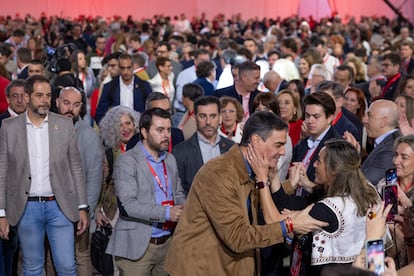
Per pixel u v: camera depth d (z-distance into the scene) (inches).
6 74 395.2
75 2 1317.7
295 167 213.9
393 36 922.7
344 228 181.9
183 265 182.7
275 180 203.2
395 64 409.1
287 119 305.6
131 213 216.5
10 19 1175.0
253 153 178.5
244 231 176.2
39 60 431.2
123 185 219.1
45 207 237.6
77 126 260.2
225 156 181.9
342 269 111.4
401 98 273.0
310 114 253.1
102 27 1003.9
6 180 237.3
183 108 463.5
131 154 222.8
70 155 241.8
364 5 1437.0
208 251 181.9
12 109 296.4
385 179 211.6
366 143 313.3
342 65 412.2
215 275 182.4
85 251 259.6
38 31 869.2
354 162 183.9
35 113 233.6
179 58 687.1
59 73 375.6
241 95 344.2
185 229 183.8
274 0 1441.9
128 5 1357.0
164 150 223.0
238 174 179.5
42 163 236.4
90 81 470.6
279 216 180.2
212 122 248.8
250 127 178.7
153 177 223.0
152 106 286.5
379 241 151.2
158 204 223.3
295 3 1441.9
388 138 246.4
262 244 176.6
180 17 1375.5
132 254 219.3
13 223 236.1
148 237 219.8
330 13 1434.5
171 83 499.2
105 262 244.7
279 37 846.5
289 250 273.0
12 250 269.6
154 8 1378.0
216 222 177.6
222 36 891.4
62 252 239.8
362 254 165.9
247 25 1226.0
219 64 537.6
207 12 1413.6
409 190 208.2
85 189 245.8
